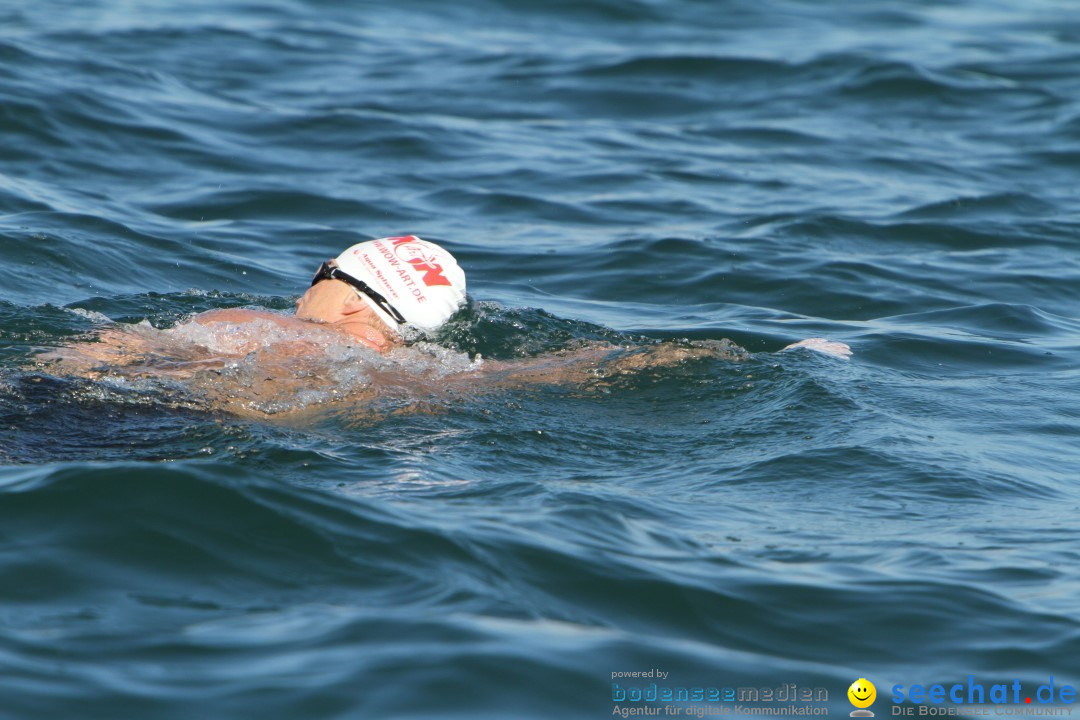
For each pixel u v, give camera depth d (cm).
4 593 1251
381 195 3662
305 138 4159
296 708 1082
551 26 6306
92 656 1148
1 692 1075
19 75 4247
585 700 1131
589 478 1742
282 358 2078
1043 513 1677
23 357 2033
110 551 1341
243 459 1691
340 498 1496
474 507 1559
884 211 3694
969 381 2353
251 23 5881
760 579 1410
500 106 4744
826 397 2109
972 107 4941
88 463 1526
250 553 1357
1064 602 1391
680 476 1770
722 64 5369
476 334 2380
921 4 7256
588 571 1385
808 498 1697
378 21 6203
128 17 5712
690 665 1213
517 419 1969
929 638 1306
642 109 4806
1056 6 7231
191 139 3994
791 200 3766
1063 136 4559
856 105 4938
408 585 1316
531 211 3594
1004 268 3262
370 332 2245
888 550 1521
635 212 3616
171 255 2991
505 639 1212
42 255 2784
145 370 2011
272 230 3309
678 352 2278
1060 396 2277
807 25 6512
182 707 1077
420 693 1109
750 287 3036
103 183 3525
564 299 2923
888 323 2792
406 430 1883
